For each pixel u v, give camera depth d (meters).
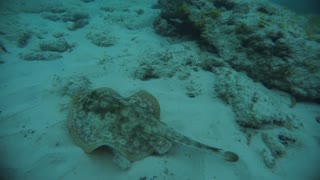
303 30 0.84
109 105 0.53
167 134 0.50
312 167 0.53
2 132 0.58
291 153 0.57
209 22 0.92
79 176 0.47
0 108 0.66
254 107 0.63
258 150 0.56
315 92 0.75
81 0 1.90
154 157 0.51
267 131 0.61
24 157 0.51
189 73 0.83
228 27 0.87
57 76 0.81
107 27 1.36
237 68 0.84
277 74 0.77
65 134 0.57
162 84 0.78
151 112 0.58
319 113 0.72
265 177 0.50
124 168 0.47
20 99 0.70
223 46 0.87
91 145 0.49
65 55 1.05
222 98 0.71
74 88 0.71
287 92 0.78
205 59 0.88
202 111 0.67
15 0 1.51
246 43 0.82
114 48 1.11
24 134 0.57
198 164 0.51
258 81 0.81
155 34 1.27
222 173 0.50
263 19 0.84
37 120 0.62
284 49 0.76
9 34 1.16
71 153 0.52
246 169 0.51
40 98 0.70
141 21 1.44
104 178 0.47
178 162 0.51
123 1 1.99
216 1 1.01
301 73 0.76
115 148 0.47
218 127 0.61
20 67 0.92
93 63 0.96
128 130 0.50
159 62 0.84
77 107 0.55
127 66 0.87
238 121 0.63
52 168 0.49
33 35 1.21
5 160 0.51
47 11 1.57
